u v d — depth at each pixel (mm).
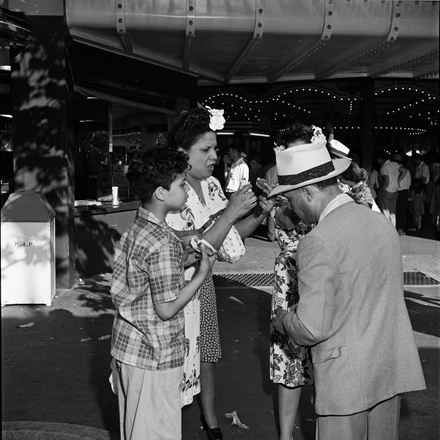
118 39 9078
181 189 2902
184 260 3182
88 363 5500
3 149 10766
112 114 10422
